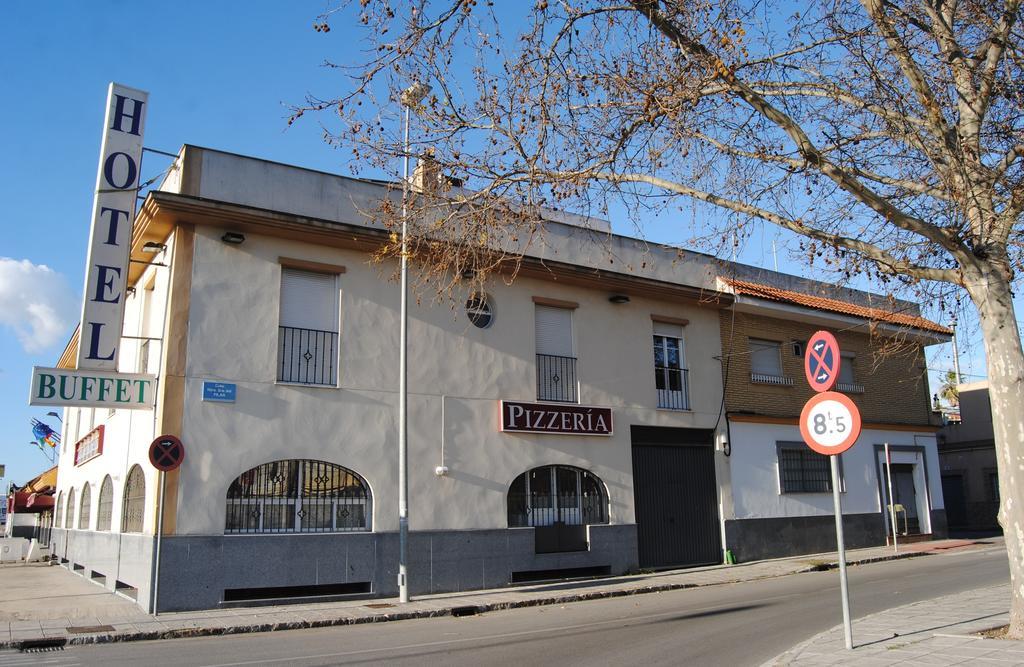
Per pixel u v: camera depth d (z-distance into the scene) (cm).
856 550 2238
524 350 1775
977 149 897
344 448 1496
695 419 2030
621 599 1481
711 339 2117
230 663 884
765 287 2275
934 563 1889
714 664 830
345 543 1462
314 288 1542
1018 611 824
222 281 1429
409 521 1541
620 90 920
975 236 883
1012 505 832
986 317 867
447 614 1333
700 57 862
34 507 2942
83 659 922
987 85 902
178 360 1363
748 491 2086
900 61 885
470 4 841
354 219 1588
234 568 1348
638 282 1939
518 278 1800
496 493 1664
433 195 989
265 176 1501
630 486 1873
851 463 2352
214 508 1348
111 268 1357
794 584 1585
